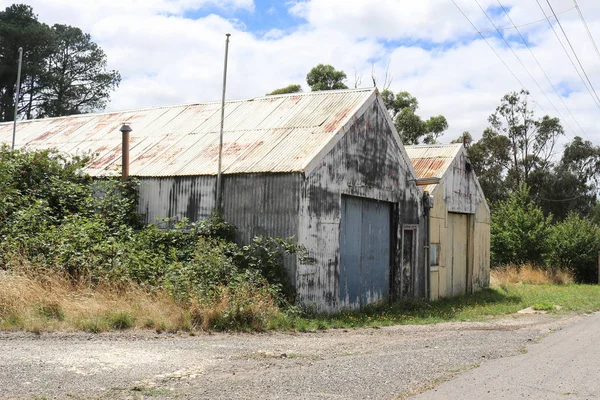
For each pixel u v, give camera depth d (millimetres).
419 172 20734
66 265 11414
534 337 10828
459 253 22125
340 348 9133
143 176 15172
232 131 16297
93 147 18109
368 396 6152
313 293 13438
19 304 9625
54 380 6195
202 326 10297
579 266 31719
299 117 15883
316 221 13547
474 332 11586
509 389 6598
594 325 12859
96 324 9383
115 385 6152
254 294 11578
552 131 52250
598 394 6484
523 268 29562
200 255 12273
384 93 43250
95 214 14383
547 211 53500
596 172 54938
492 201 52188
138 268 11750
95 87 46719
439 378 7059
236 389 6211
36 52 42750
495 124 53688
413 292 18156
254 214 13477
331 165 14156
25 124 22172
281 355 8227
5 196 13641
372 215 16281
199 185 14289
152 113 19469
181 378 6602
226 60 14430
